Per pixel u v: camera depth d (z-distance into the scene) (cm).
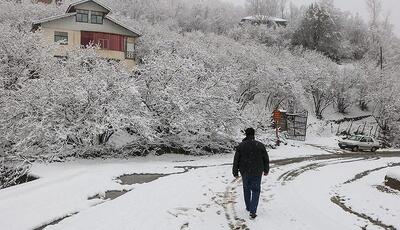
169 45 4050
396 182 1311
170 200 997
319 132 3888
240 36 6003
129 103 1939
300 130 3512
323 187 1289
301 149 2778
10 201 934
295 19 7581
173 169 1606
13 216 829
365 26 7612
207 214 877
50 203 950
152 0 6762
